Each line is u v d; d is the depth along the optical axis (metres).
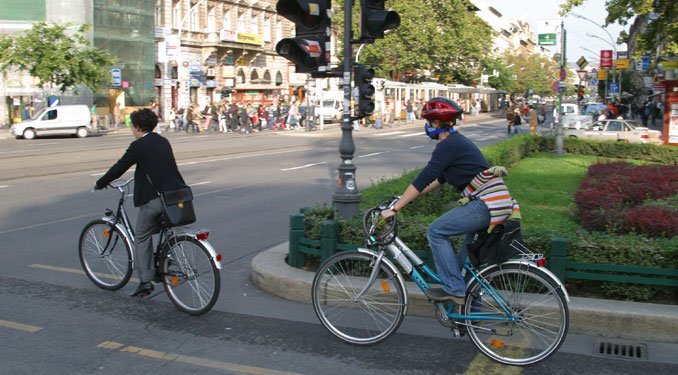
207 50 54.75
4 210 11.91
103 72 39.09
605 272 5.84
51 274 7.37
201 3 54.09
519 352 4.90
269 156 24.28
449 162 4.89
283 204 12.89
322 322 5.41
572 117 36.81
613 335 5.42
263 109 44.88
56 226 10.34
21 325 5.64
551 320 4.82
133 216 11.32
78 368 4.77
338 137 38.06
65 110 35.56
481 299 4.96
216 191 14.80
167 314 6.02
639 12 21.23
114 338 5.38
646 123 50.19
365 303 5.27
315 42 7.60
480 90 77.62
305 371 4.76
